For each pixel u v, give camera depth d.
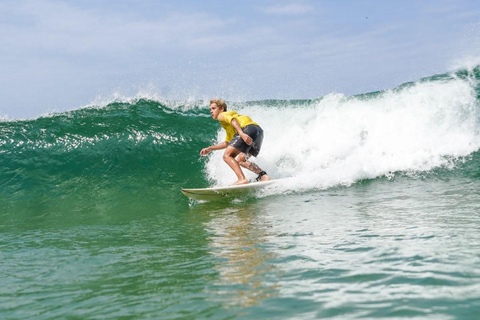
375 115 7.85
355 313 1.84
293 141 7.62
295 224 4.03
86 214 5.58
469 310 1.79
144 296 2.33
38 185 7.00
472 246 2.74
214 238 3.74
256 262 2.83
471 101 7.74
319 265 2.62
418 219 3.75
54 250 3.70
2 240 4.29
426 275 2.25
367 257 2.70
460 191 5.08
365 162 6.77
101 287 2.57
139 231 4.33
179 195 6.30
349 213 4.34
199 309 2.05
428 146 7.19
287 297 2.11
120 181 6.96
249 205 5.37
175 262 3.03
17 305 2.34
